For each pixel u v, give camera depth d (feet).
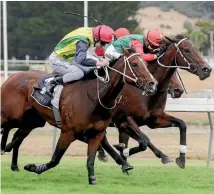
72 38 36.32
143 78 33.58
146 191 33.50
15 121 40.06
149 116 39.93
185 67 39.60
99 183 36.32
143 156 55.26
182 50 39.55
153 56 39.22
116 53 37.17
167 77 39.68
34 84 38.73
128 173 39.45
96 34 36.11
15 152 41.37
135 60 33.83
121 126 40.22
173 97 42.34
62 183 36.40
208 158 46.01
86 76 35.29
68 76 35.53
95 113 34.53
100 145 38.73
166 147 59.82
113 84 34.22
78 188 34.30
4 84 40.14
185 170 42.27
